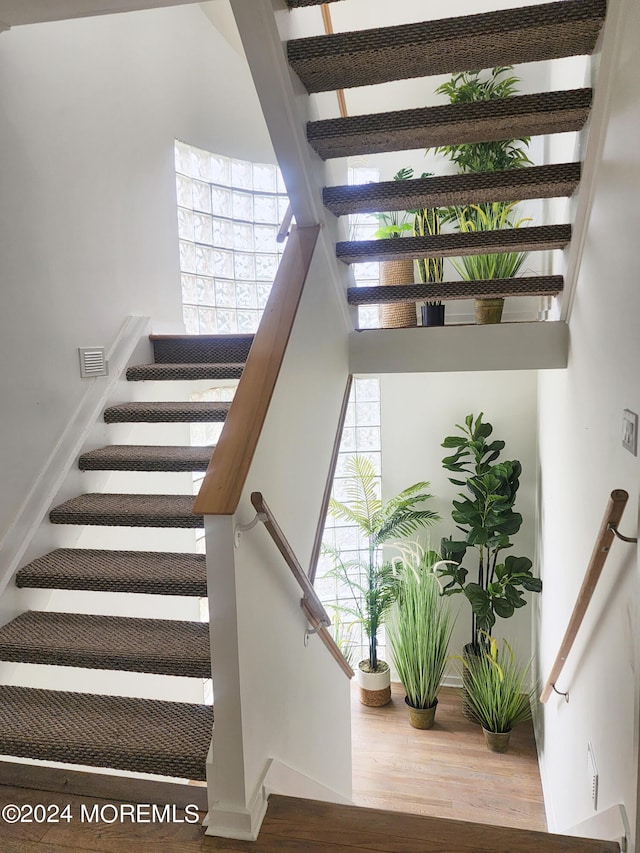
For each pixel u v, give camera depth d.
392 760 4.04
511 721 4.09
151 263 3.25
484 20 1.79
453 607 4.84
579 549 2.55
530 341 2.97
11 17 1.88
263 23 1.85
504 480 4.29
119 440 2.86
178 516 2.23
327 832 1.61
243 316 4.19
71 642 1.94
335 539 5.00
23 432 2.24
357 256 2.71
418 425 4.78
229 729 1.55
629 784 1.62
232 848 1.55
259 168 4.14
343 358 3.00
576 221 2.33
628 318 1.67
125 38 2.96
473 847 1.57
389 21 3.68
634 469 1.59
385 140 2.25
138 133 3.09
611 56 1.78
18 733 1.72
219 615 1.50
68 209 2.53
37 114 2.33
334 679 2.82
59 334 2.46
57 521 2.33
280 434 1.90
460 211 4.07
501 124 2.11
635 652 1.53
